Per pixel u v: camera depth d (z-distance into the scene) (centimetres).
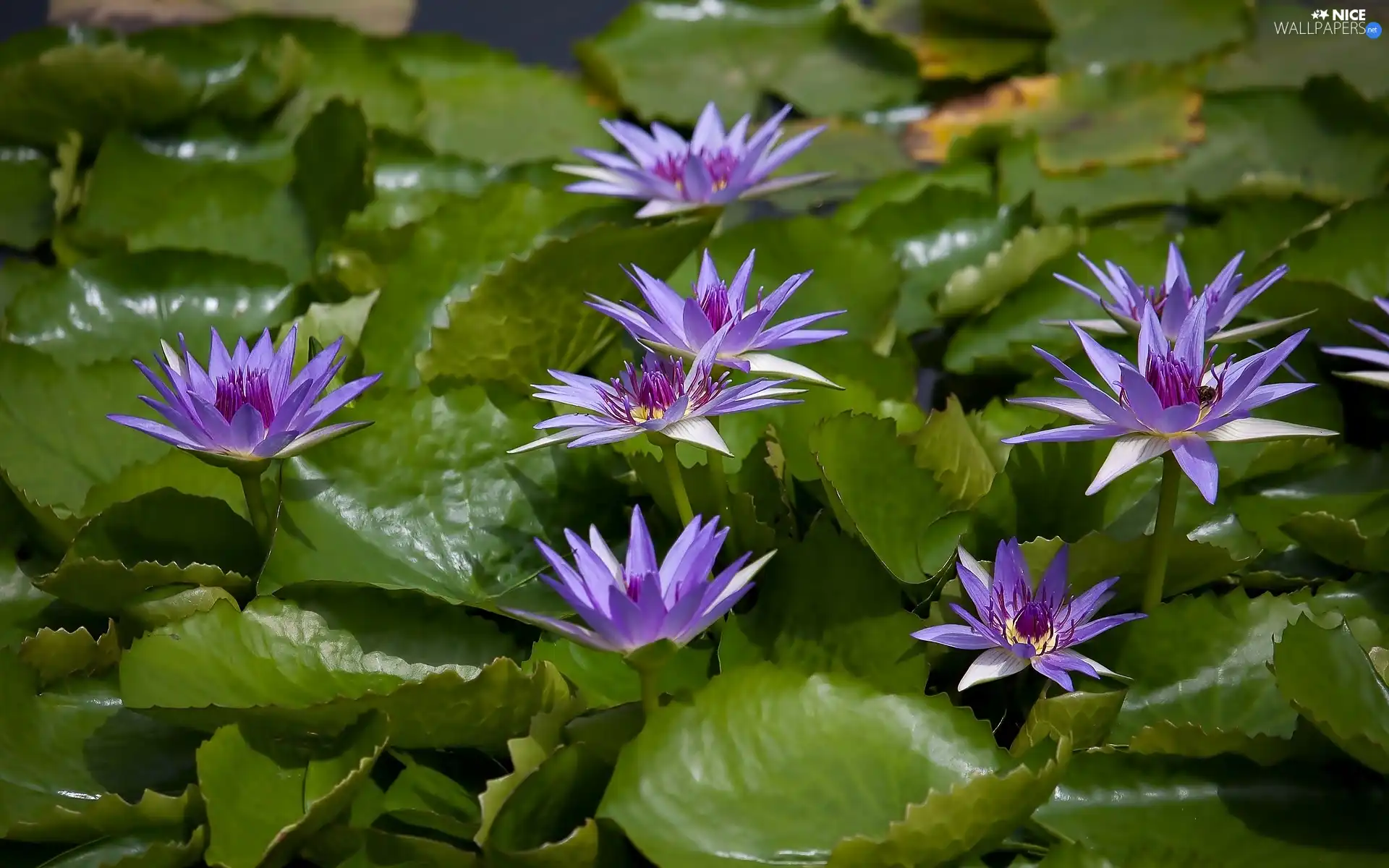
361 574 238
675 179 257
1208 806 229
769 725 228
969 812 223
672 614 222
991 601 232
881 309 258
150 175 277
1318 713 227
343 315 254
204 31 303
